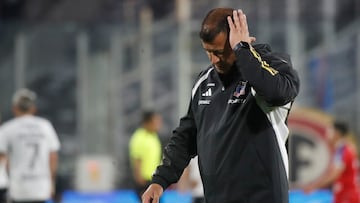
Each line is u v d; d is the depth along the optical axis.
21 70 48.03
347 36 48.09
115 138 47.91
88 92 48.12
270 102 11.71
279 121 12.25
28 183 30.73
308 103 47.72
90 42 48.19
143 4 48.16
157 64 47.97
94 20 48.12
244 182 12.08
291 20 48.00
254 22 47.97
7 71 48.03
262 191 12.05
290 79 11.82
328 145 44.88
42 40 48.19
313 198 43.97
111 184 47.00
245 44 11.69
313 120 45.41
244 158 12.09
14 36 47.91
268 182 12.05
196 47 47.97
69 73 48.19
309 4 48.09
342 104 47.62
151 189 13.09
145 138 36.94
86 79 48.09
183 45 47.91
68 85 48.12
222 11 12.17
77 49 48.19
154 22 48.09
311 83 47.75
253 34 47.91
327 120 45.34
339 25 48.16
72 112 48.06
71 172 47.34
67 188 47.06
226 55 12.16
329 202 43.78
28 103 31.03
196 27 47.94
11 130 30.77
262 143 12.07
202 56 48.00
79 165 47.22
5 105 47.88
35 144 30.91
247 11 48.00
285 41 48.00
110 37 48.12
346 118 47.41
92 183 46.94
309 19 48.12
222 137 12.27
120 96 48.03
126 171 47.31
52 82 48.16
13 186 30.78
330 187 44.38
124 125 48.00
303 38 48.03
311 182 44.62
